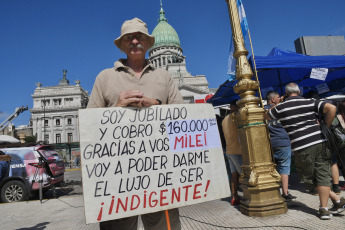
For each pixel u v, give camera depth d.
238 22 4.21
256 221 3.35
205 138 1.99
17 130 67.62
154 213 1.90
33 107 64.75
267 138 3.84
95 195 1.63
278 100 4.89
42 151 8.49
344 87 8.62
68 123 64.44
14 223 4.93
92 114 1.75
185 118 1.97
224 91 9.10
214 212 4.11
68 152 48.66
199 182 1.87
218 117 6.16
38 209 6.30
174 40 85.94
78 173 21.88
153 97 2.05
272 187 3.63
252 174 3.68
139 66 2.19
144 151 1.80
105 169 1.69
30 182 7.89
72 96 66.06
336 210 3.34
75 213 5.39
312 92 7.20
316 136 3.18
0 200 7.86
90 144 1.70
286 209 3.64
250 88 3.92
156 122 1.88
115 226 1.77
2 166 7.87
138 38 2.13
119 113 1.81
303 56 5.69
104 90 2.07
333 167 4.64
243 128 3.91
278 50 6.76
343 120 4.88
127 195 1.69
